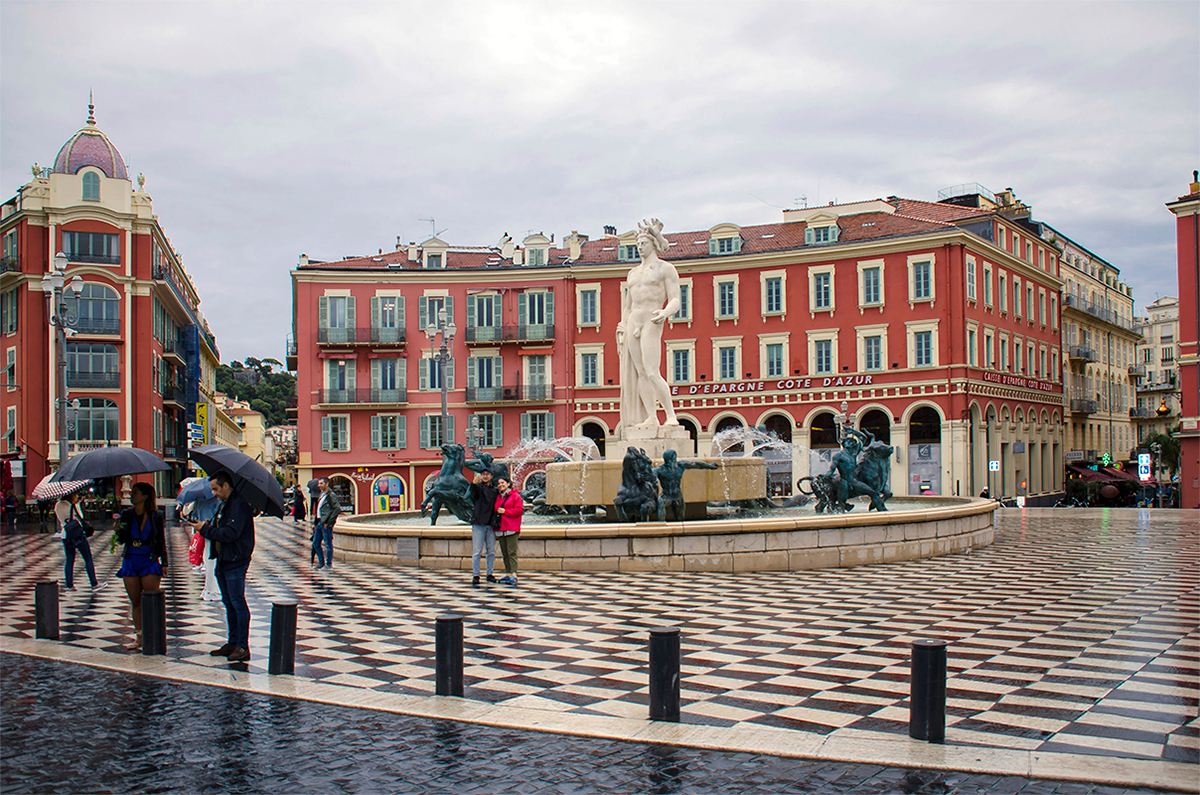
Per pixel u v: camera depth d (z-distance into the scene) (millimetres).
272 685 7516
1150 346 97625
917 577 14367
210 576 13094
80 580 16578
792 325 48281
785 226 52062
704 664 8234
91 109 48219
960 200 55062
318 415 51125
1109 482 55094
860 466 18438
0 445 46531
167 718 6598
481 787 5184
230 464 8406
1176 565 15805
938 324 45031
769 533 15375
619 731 6137
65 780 5344
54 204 45312
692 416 50188
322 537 18031
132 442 46062
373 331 51344
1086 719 6395
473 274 51750
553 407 51500
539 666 8289
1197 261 40031
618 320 51156
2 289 46750
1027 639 9281
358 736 6145
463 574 15797
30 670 8250
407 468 51562
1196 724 6270
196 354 62906
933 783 5141
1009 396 49219
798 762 5539
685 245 52656
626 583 13969
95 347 45500
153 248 49156
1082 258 64375
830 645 9055
